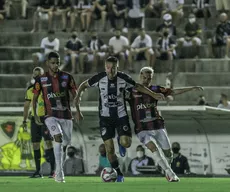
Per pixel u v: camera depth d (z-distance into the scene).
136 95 32.09
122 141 30.55
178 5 69.69
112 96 30.55
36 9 72.12
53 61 32.31
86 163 45.16
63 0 70.31
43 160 44.19
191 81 63.50
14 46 68.88
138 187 27.33
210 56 66.19
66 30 69.69
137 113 32.12
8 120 44.91
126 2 68.94
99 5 69.69
